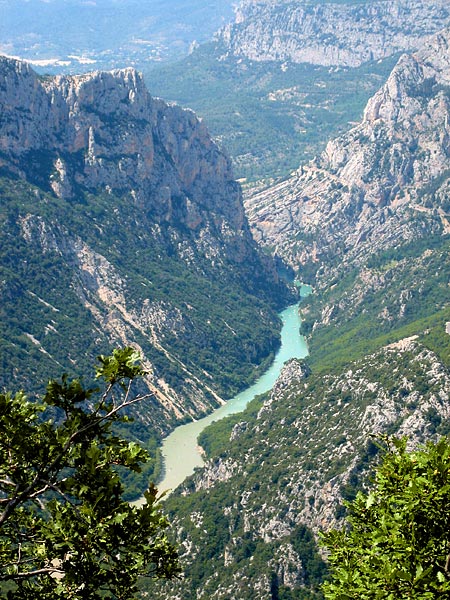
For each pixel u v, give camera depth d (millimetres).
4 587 81938
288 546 147875
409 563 43688
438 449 46000
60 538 42781
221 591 147000
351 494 153000
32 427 44062
